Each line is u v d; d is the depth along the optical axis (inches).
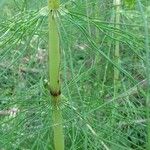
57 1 7.6
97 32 10.8
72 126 9.0
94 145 9.3
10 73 11.3
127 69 11.7
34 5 10.4
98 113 10.2
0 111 11.1
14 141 9.3
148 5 8.8
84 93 10.3
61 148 8.6
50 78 8.2
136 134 10.9
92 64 11.1
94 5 10.9
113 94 10.8
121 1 10.6
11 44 8.1
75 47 11.6
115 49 10.8
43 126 8.9
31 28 7.9
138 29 10.4
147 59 6.5
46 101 8.5
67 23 8.6
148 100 7.0
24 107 9.0
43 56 11.8
